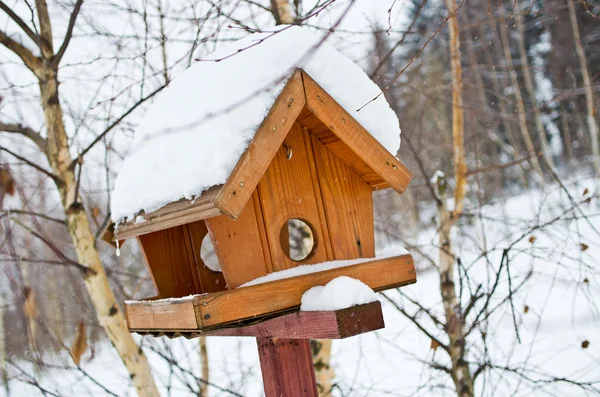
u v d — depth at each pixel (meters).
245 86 2.88
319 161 3.12
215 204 2.56
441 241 4.59
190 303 2.61
